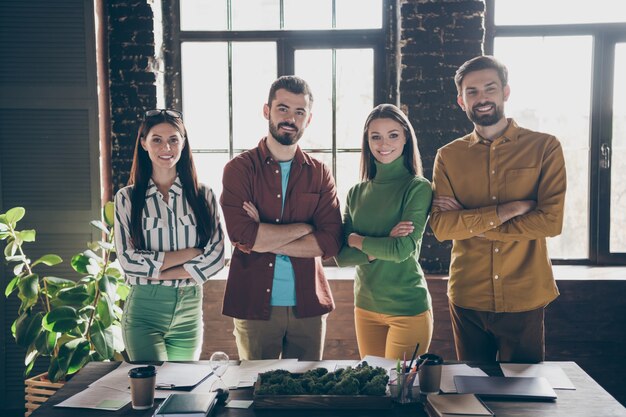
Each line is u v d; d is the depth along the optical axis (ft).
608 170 12.04
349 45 12.05
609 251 12.14
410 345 7.79
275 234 8.00
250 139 12.34
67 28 10.95
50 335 9.68
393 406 5.59
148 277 7.66
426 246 11.47
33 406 9.80
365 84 12.15
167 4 12.03
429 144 11.34
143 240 7.90
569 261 12.22
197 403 5.32
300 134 8.21
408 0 11.23
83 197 11.18
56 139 11.09
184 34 12.08
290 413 5.40
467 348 8.11
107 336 9.62
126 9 11.39
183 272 7.77
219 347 11.13
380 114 8.21
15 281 10.09
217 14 12.09
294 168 8.38
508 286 7.75
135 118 11.55
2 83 10.99
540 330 7.83
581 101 12.07
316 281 8.23
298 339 8.14
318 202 8.40
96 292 9.92
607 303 10.74
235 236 8.03
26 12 10.91
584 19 11.91
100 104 11.23
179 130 7.95
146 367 5.68
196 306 7.93
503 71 7.95
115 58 11.49
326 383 5.68
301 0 12.05
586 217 12.22
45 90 11.01
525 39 12.02
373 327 8.16
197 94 12.25
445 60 11.26
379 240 7.82
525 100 12.14
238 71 12.21
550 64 12.03
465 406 5.24
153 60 11.51
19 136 11.08
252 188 8.30
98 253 11.16
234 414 5.38
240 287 8.09
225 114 12.30
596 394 5.78
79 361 9.37
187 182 8.11
